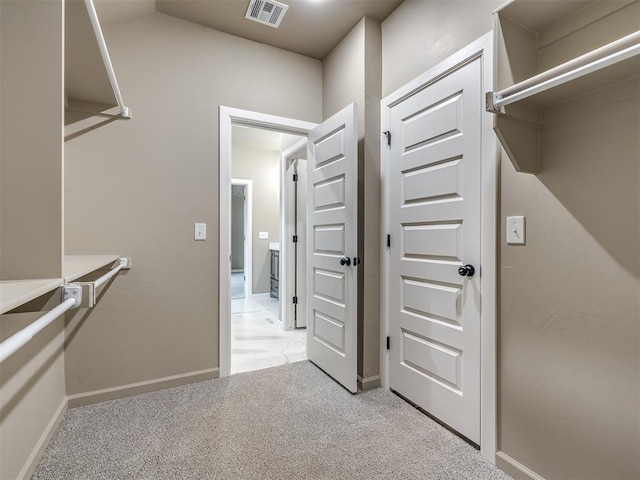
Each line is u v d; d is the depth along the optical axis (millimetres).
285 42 2473
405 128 2016
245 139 4898
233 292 6098
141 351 2090
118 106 1952
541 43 1260
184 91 2211
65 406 1832
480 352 1535
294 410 1892
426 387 1860
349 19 2207
